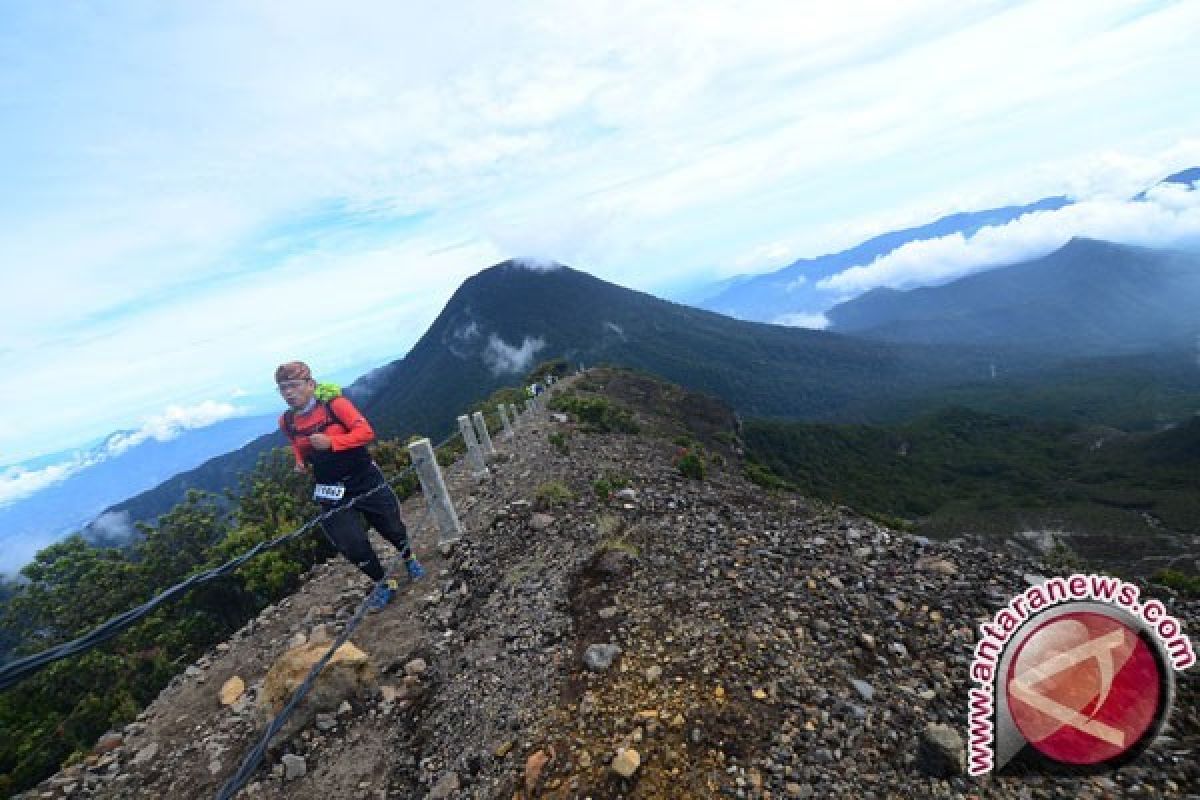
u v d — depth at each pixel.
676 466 11.96
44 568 12.77
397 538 6.88
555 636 5.17
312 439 5.61
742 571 5.73
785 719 3.75
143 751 5.25
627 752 3.51
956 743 3.45
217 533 14.37
